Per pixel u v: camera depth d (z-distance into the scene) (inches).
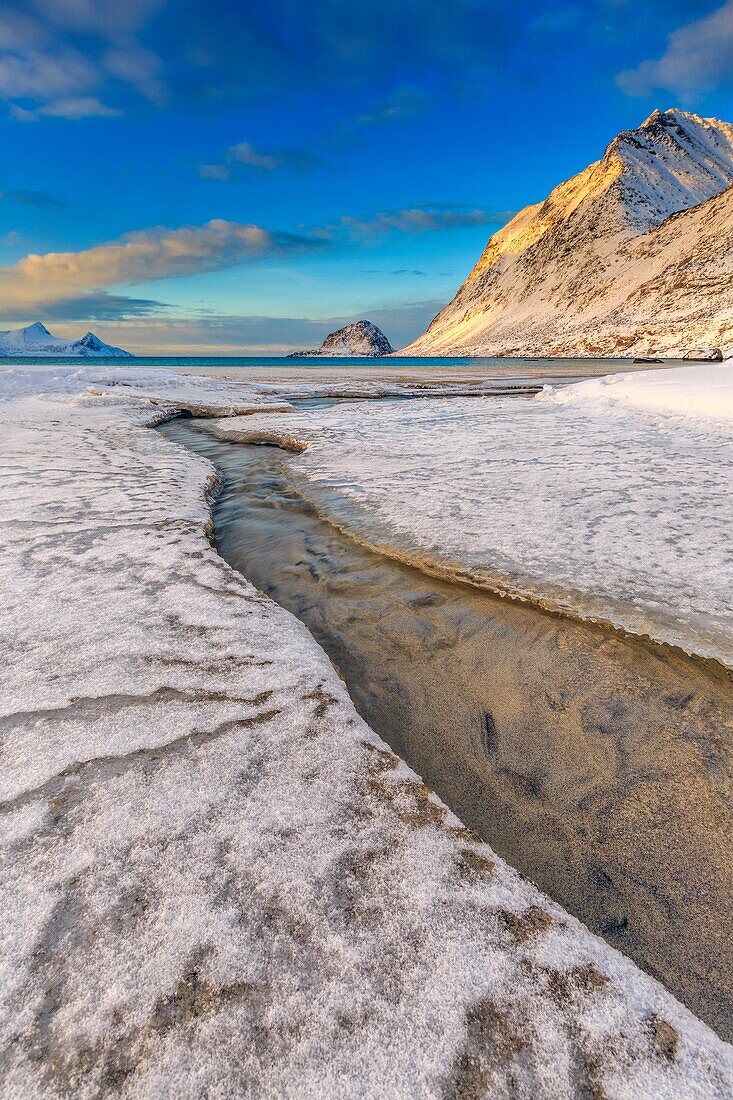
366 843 61.0
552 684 104.1
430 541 172.7
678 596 126.7
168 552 154.2
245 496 247.8
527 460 271.4
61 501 206.7
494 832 73.4
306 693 89.7
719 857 68.5
